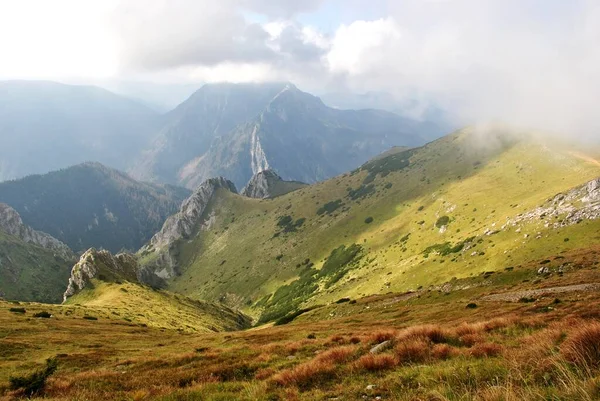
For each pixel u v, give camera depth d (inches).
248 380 705.6
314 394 489.4
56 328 2613.2
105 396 708.0
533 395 289.0
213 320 6200.8
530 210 5024.6
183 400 566.6
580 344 368.5
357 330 1795.0
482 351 553.0
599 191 4242.1
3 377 1254.9
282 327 2696.9
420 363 552.4
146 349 1905.8
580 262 2802.7
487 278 3216.0
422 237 7500.0
